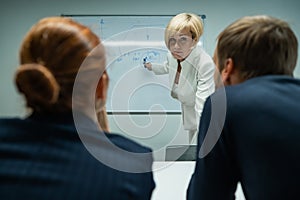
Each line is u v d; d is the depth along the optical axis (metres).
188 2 3.17
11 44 3.20
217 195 0.91
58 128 0.65
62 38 0.65
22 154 0.63
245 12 3.19
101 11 3.18
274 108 0.78
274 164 0.78
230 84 0.90
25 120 0.66
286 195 0.78
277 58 0.83
